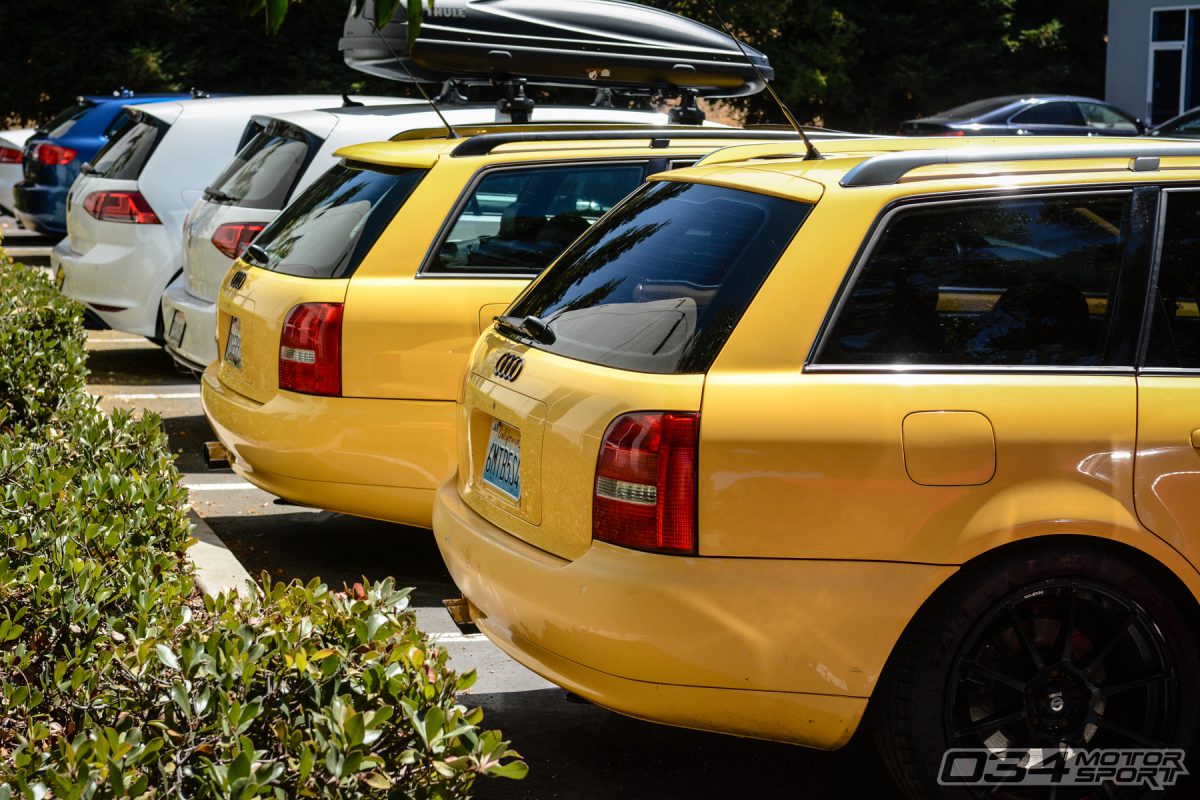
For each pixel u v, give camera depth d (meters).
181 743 2.74
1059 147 3.92
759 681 3.38
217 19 27.70
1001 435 3.43
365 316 5.36
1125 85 28.73
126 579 3.90
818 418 3.39
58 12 27.25
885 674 3.48
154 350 11.52
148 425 5.46
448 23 8.25
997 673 3.52
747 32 29.34
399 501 5.43
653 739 4.33
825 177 3.75
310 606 3.28
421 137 6.42
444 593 5.69
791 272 3.53
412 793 2.72
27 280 8.16
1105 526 3.45
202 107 9.94
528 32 8.40
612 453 3.45
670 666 3.37
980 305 3.59
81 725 3.08
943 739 3.49
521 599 3.66
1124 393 3.53
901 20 31.14
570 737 4.34
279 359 5.48
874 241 3.57
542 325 4.03
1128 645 3.62
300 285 5.49
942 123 22.31
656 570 3.37
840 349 3.48
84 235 9.98
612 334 3.75
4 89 26.91
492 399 4.03
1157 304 3.66
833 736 3.45
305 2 27.69
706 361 3.46
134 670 3.04
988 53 31.52
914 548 3.39
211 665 2.89
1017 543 3.47
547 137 5.88
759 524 3.37
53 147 16.25
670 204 4.16
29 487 4.57
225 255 8.04
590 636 3.44
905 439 3.40
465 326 5.43
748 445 3.37
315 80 28.06
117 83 26.98
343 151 6.21
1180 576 3.54
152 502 4.53
